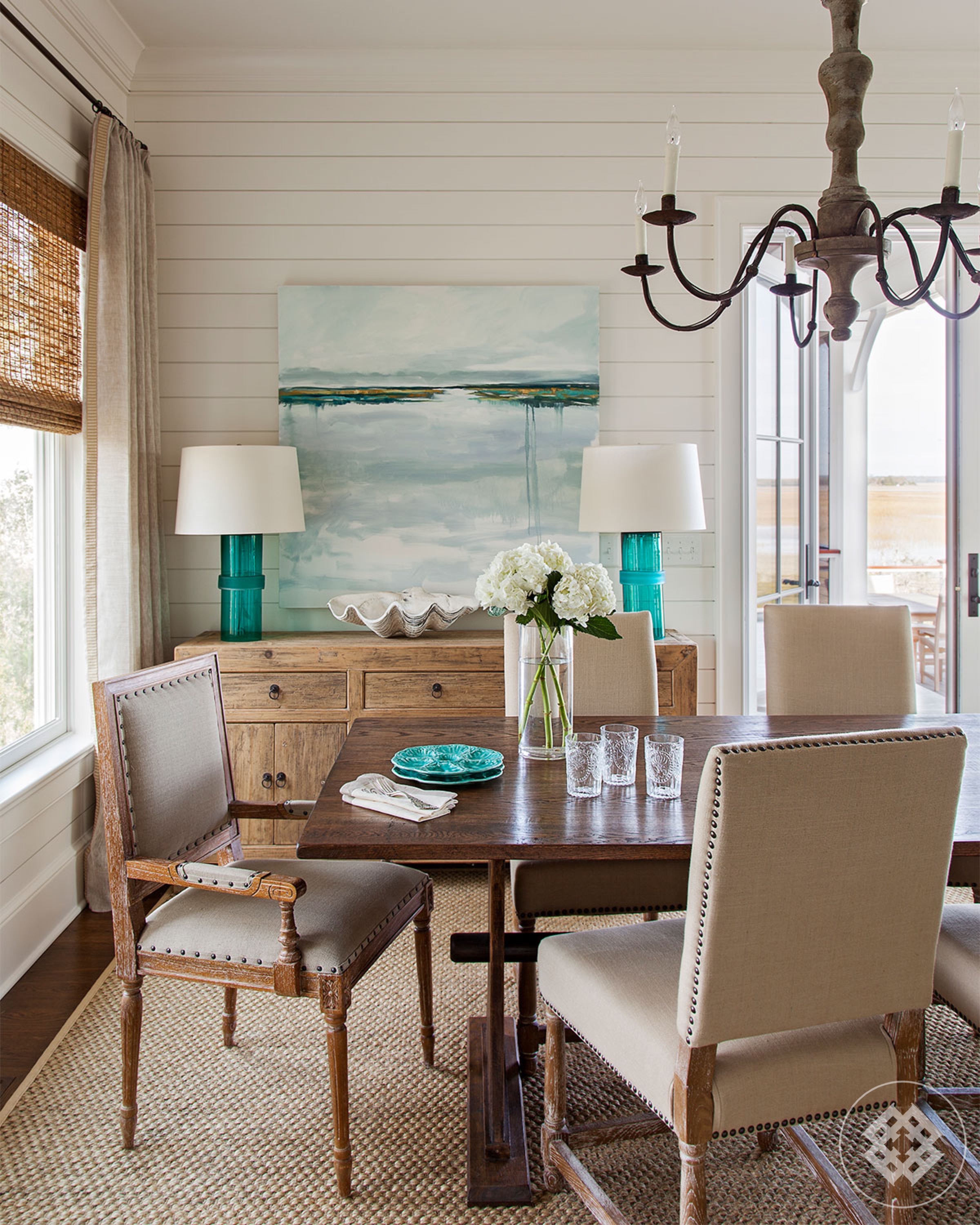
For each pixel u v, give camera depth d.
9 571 2.83
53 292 2.95
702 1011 1.33
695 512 3.21
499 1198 1.76
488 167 3.64
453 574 3.68
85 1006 2.50
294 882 1.72
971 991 1.72
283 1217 1.74
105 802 1.88
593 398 3.65
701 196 3.67
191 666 2.15
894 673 2.82
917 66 3.58
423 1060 2.24
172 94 3.58
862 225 1.86
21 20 2.67
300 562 3.66
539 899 2.16
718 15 3.27
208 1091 2.12
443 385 3.63
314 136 3.62
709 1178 1.85
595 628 2.05
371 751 2.22
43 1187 1.81
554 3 3.18
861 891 1.37
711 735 2.36
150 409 3.42
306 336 3.61
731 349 3.69
